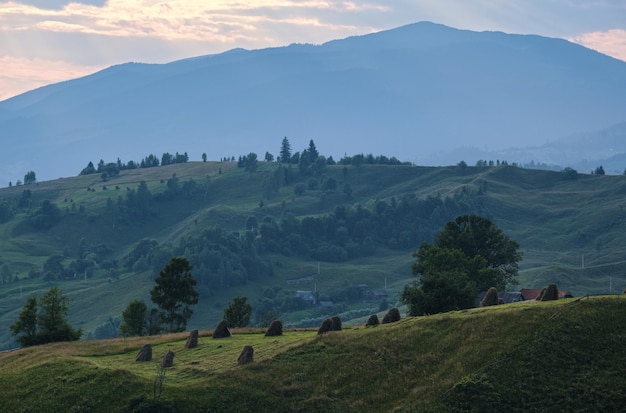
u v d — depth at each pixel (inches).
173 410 2265.0
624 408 2079.2
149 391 2367.1
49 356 2989.7
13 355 3233.3
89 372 2591.0
